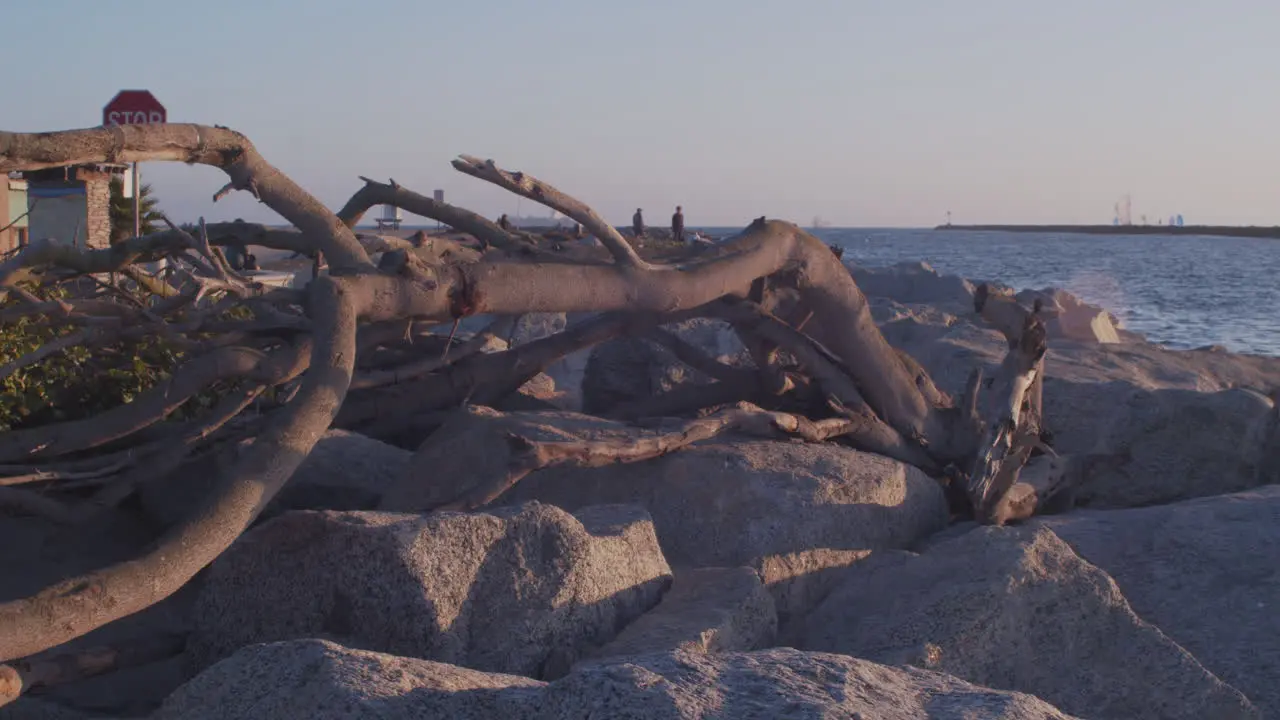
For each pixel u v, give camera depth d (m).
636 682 3.27
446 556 4.94
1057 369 12.36
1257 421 9.45
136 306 6.85
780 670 3.48
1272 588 6.03
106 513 7.11
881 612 5.63
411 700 3.45
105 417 6.25
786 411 8.94
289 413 5.32
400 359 8.81
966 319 19.61
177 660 5.50
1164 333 33.28
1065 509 9.12
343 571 4.95
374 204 8.30
